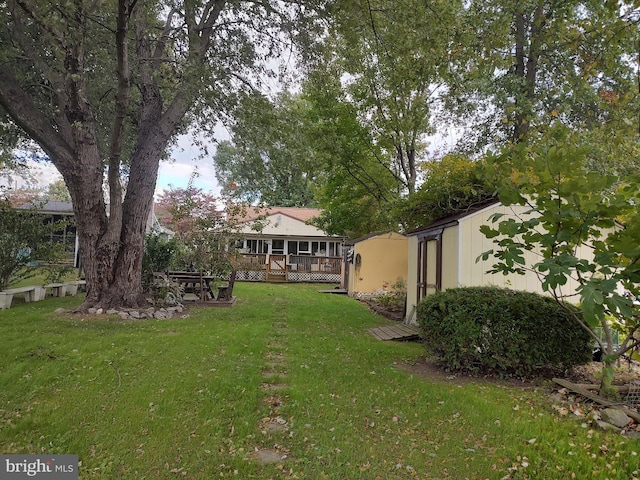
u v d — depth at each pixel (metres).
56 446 3.10
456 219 7.25
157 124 9.44
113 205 8.63
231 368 5.02
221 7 7.98
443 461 2.97
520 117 10.29
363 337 7.70
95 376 4.59
